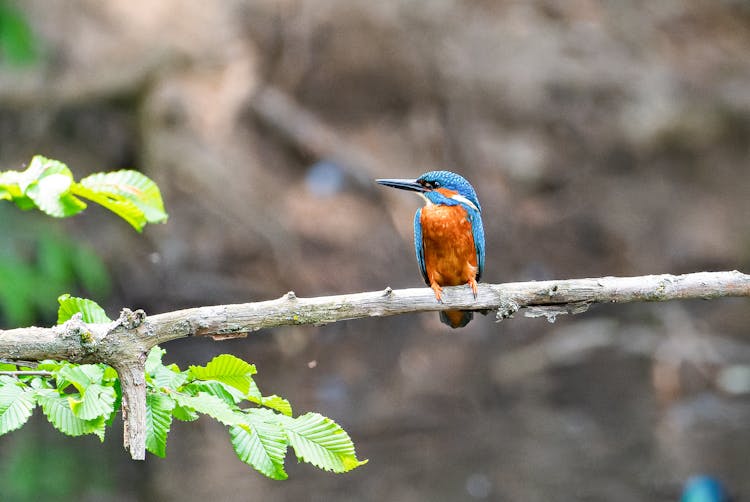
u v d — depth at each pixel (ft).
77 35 53.06
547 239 56.03
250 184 52.75
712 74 64.95
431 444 34.22
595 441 34.81
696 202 58.90
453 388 41.47
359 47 58.65
